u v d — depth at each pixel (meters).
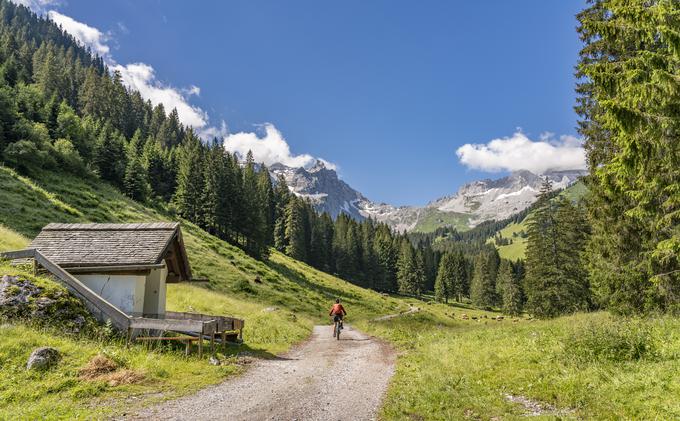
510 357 12.52
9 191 38.91
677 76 9.86
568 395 8.99
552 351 12.05
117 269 15.04
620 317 18.56
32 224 33.97
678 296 18.86
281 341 20.50
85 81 141.88
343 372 12.77
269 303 43.12
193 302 28.14
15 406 7.55
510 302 92.25
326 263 114.94
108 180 74.31
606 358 10.85
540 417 7.77
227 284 43.31
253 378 11.44
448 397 9.33
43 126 69.12
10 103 66.19
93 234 16.88
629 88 10.69
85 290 13.48
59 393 8.41
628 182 14.12
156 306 17.92
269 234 109.75
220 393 9.52
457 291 132.88
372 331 27.67
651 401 7.89
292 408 8.57
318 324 40.25
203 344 15.12
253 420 7.65
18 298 11.88
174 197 86.94
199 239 60.06
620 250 21.62
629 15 11.51
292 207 101.31
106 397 8.47
